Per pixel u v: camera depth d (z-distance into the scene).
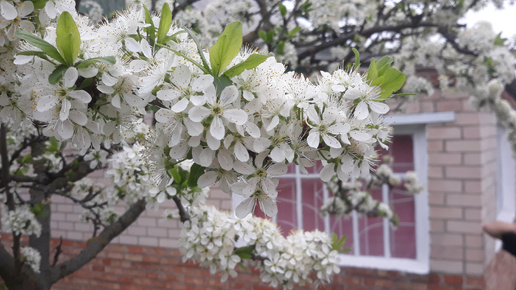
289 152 0.72
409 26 2.67
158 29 0.85
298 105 0.71
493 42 2.82
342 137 0.71
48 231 2.23
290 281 1.68
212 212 1.61
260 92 0.70
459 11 2.62
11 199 2.01
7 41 0.84
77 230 3.88
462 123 3.34
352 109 0.78
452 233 3.38
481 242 3.29
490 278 3.61
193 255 1.61
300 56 2.71
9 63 0.86
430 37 3.03
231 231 1.57
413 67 3.09
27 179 1.90
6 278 1.90
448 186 3.40
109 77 0.73
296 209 3.87
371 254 3.76
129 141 1.60
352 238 3.79
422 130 3.54
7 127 1.54
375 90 0.78
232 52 0.69
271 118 0.71
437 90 3.39
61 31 0.69
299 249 1.67
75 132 0.79
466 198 3.34
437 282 3.41
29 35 0.69
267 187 0.74
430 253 3.45
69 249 3.91
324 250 1.68
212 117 0.66
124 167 1.61
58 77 0.69
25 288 1.88
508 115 3.94
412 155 3.63
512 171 6.16
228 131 0.70
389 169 3.39
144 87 0.71
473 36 2.79
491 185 3.87
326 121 0.72
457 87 3.13
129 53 0.85
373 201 3.34
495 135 4.27
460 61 3.02
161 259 3.78
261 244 1.63
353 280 3.59
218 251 1.57
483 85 3.15
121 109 0.80
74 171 1.95
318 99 0.73
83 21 0.88
